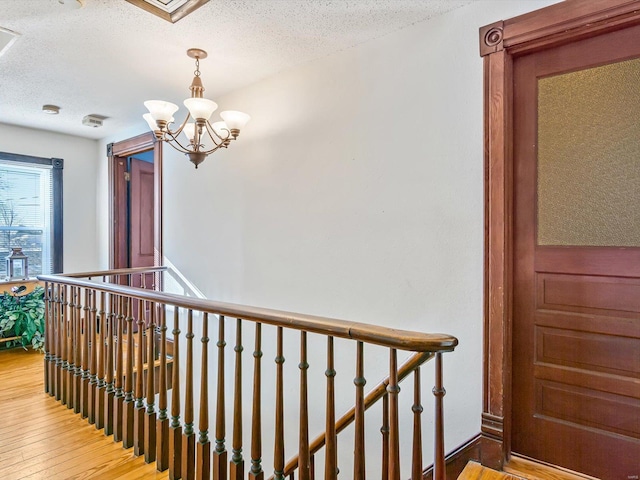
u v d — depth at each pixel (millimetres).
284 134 2660
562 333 1704
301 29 2100
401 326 2098
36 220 4180
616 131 1585
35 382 3000
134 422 1991
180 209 3461
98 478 1778
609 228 1603
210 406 3117
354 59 2299
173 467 1755
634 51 1545
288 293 2627
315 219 2484
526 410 1776
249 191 2889
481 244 1836
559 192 1713
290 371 2596
